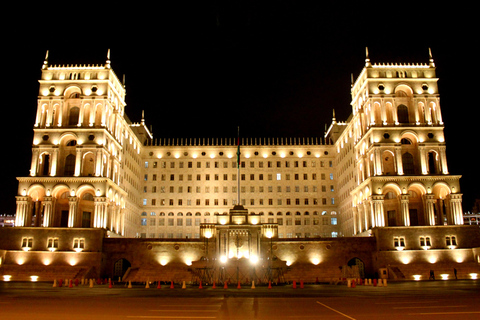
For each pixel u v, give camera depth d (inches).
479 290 1962.4
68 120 4065.0
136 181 5167.3
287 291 2020.2
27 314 1156.5
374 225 3779.5
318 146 5467.5
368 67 4114.2
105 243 3671.3
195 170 5398.6
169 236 5221.5
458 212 3801.7
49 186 3831.2
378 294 1782.7
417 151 4018.2
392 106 4057.6
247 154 5438.0
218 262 3351.4
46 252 3592.5
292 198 5324.8
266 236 3646.7
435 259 3627.0
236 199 5310.0
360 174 4323.3
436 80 4114.2
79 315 1139.9
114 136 4239.7
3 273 3373.5
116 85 4394.7
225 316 1125.7
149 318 1092.5
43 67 4097.0
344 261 3659.0
